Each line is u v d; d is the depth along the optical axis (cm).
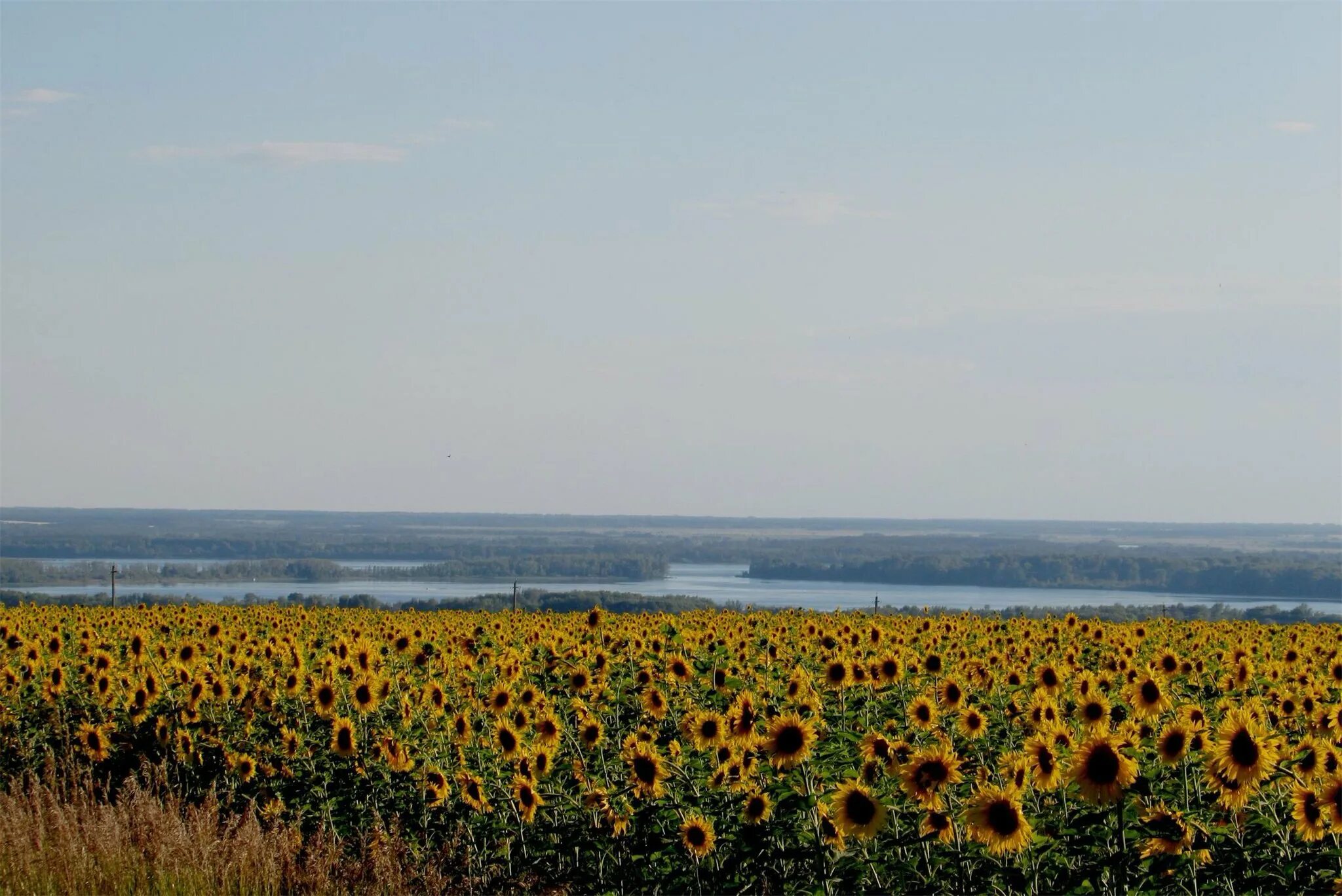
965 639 2681
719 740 1472
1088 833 1170
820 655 2178
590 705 1875
